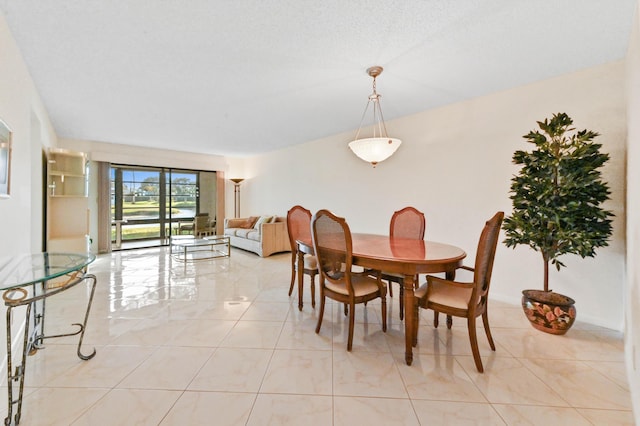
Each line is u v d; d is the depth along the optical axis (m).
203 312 2.68
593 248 2.21
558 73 2.53
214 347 2.04
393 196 4.01
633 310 1.64
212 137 5.10
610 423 1.35
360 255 2.03
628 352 1.81
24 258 1.78
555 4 1.63
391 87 2.82
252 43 2.02
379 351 2.01
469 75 2.56
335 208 4.96
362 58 2.23
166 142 5.54
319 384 1.63
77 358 1.87
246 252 5.80
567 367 1.81
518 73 2.52
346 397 1.53
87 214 4.26
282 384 1.63
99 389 1.57
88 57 2.21
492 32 1.90
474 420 1.37
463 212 3.25
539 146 2.25
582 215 2.10
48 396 1.51
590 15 1.73
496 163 2.98
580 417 1.39
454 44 2.04
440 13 1.70
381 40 1.99
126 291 3.27
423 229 2.85
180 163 6.56
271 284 3.59
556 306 2.18
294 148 5.86
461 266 2.05
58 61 2.27
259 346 2.06
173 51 2.12
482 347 2.06
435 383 1.65
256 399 1.51
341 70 2.44
